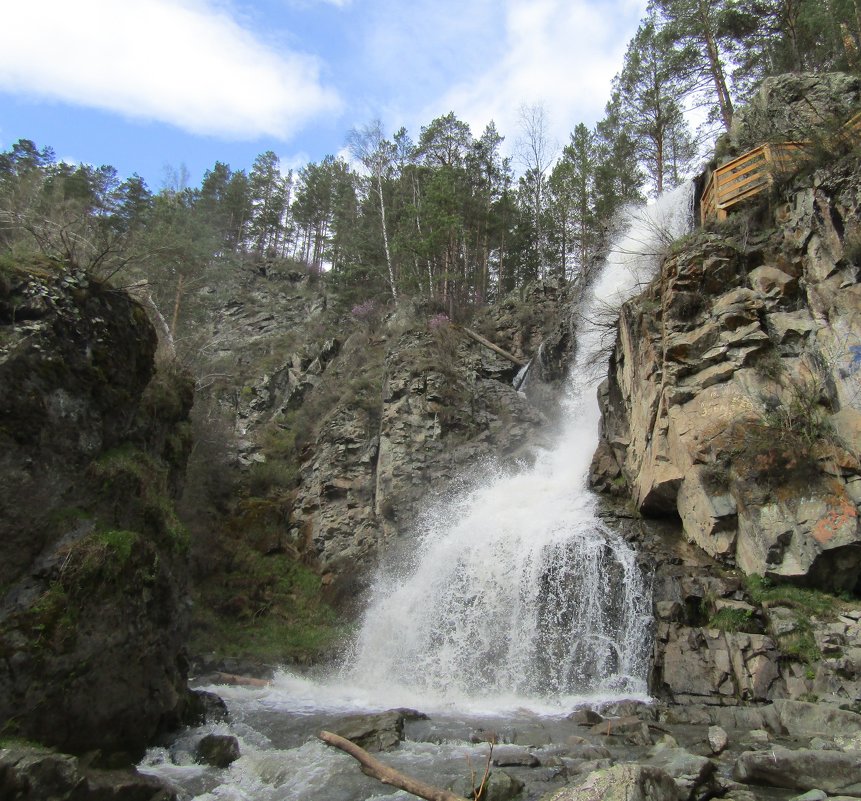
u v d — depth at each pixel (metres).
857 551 12.02
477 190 44.50
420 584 18.77
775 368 14.42
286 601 21.81
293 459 30.39
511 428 26.50
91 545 7.42
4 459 6.92
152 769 7.86
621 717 10.34
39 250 9.32
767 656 11.25
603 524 16.88
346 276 44.81
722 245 16.77
